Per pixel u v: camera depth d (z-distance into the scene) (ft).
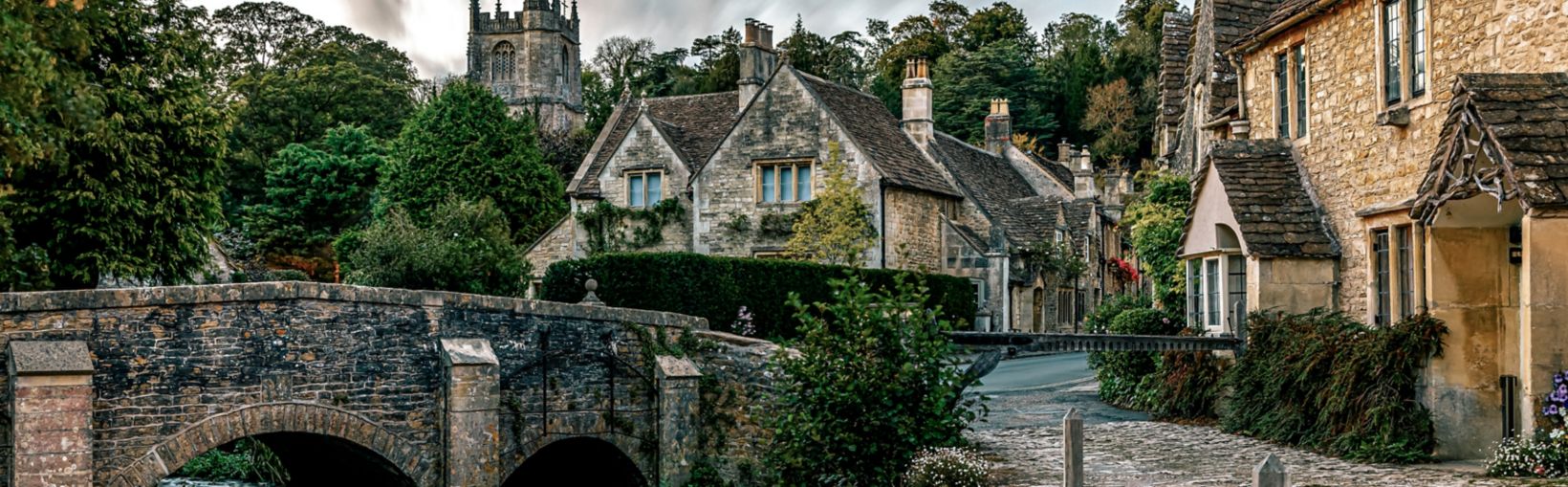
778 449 53.11
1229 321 61.41
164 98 71.36
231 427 51.62
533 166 155.22
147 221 70.90
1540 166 40.27
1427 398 47.37
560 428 60.03
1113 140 233.14
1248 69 68.33
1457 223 47.16
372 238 96.43
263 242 157.38
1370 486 40.65
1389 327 48.49
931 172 120.26
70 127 56.18
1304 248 58.08
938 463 45.78
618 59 333.42
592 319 61.46
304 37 253.24
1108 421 63.21
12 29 45.88
